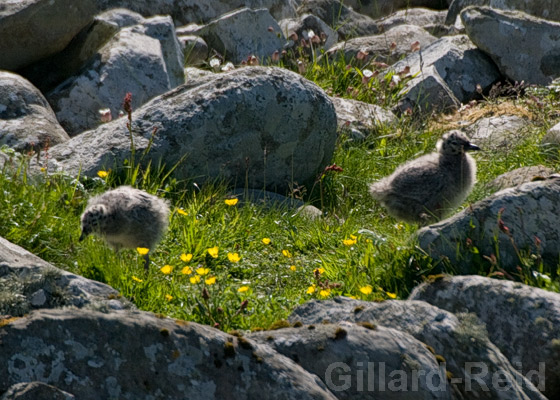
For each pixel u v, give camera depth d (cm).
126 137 1866
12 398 747
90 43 2450
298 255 1622
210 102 1897
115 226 1477
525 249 1373
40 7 2266
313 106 1994
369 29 3791
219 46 3198
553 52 2955
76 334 820
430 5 4672
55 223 1514
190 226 1619
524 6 3462
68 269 1387
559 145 2127
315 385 873
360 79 2844
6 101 2067
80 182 1769
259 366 861
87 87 2297
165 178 1858
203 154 1894
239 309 1267
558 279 1316
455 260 1373
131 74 2355
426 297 1175
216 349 856
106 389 805
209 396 830
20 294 1012
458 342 991
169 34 2592
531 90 2656
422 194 1675
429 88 2727
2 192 1530
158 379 823
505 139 2308
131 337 831
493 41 2961
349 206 1981
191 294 1325
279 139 1964
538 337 1083
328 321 1059
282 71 2002
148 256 1424
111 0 3300
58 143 2008
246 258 1572
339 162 2139
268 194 1944
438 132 2428
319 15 3775
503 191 1424
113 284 1341
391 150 2275
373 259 1442
